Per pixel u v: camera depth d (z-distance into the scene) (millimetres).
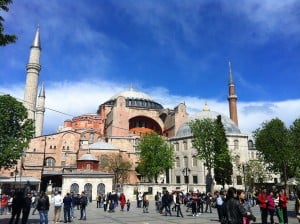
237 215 8633
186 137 75812
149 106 101188
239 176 69062
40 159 77812
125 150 82062
